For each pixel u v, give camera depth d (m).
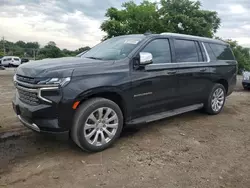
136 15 22.16
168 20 22.41
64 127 3.13
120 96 3.62
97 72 3.35
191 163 3.23
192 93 4.93
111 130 3.62
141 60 3.70
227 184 2.77
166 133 4.34
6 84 10.67
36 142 3.79
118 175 2.87
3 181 2.68
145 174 2.91
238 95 9.17
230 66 5.96
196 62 4.97
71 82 3.10
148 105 4.06
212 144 3.91
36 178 2.76
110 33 21.75
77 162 3.16
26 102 3.28
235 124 5.07
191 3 24.61
